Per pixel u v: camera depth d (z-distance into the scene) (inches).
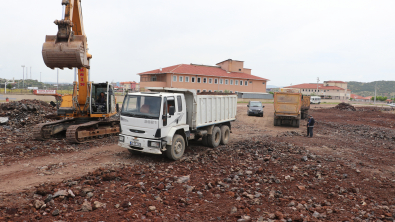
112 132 521.7
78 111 474.6
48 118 669.9
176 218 192.4
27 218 182.7
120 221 183.8
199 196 238.1
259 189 260.5
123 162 343.3
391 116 1333.7
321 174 315.3
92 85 487.2
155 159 362.6
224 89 2324.1
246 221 190.5
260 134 647.1
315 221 194.7
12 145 404.8
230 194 242.2
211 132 445.4
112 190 239.5
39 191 223.9
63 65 286.5
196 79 2126.0
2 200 209.5
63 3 291.6
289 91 828.6
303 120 1032.2
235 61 2551.7
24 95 1566.2
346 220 196.7
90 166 319.6
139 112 344.5
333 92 4121.6
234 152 418.6
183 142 370.6
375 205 232.5
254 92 2546.8
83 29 417.7
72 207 203.2
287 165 350.6
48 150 383.2
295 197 246.4
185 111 388.5
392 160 418.6
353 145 533.0
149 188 250.8
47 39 280.8
